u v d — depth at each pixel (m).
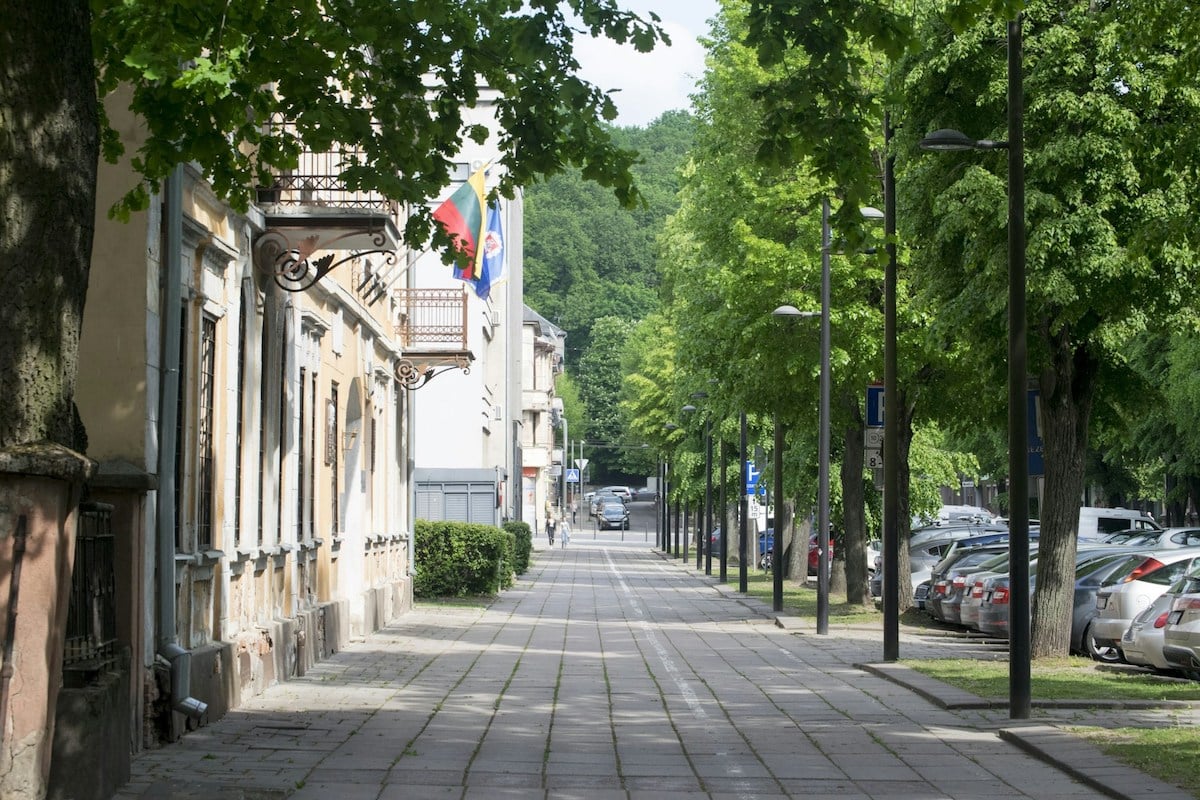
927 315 29.77
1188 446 44.91
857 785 10.75
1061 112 18.88
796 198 32.34
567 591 44.78
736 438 51.62
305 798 9.97
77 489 8.30
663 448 74.94
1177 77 14.75
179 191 13.31
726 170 33.84
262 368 18.16
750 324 32.34
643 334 77.94
